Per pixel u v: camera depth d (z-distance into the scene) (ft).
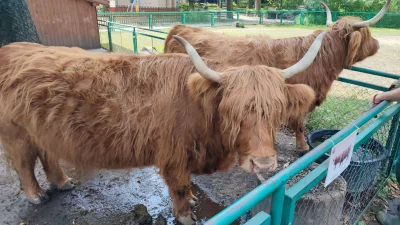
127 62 9.82
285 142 17.47
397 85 11.10
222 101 7.67
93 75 9.35
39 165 14.47
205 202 12.41
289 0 131.75
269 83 7.46
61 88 9.30
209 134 9.14
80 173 13.01
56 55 10.15
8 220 11.10
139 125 9.35
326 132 15.16
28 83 9.53
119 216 11.45
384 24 88.17
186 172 9.95
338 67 16.14
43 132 9.85
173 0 127.44
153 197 12.64
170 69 9.51
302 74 14.98
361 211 11.57
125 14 84.74
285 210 5.67
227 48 16.89
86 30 43.50
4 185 13.01
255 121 7.16
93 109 9.26
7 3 16.40
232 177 14.08
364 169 11.51
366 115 8.07
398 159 12.67
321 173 6.24
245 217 11.42
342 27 15.78
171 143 9.37
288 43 15.97
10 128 10.43
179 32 20.49
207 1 206.28
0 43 16.99
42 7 39.55
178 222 11.27
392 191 13.11
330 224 9.37
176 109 9.19
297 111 8.38
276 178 4.92
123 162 10.05
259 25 94.43
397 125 12.50
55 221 11.12
